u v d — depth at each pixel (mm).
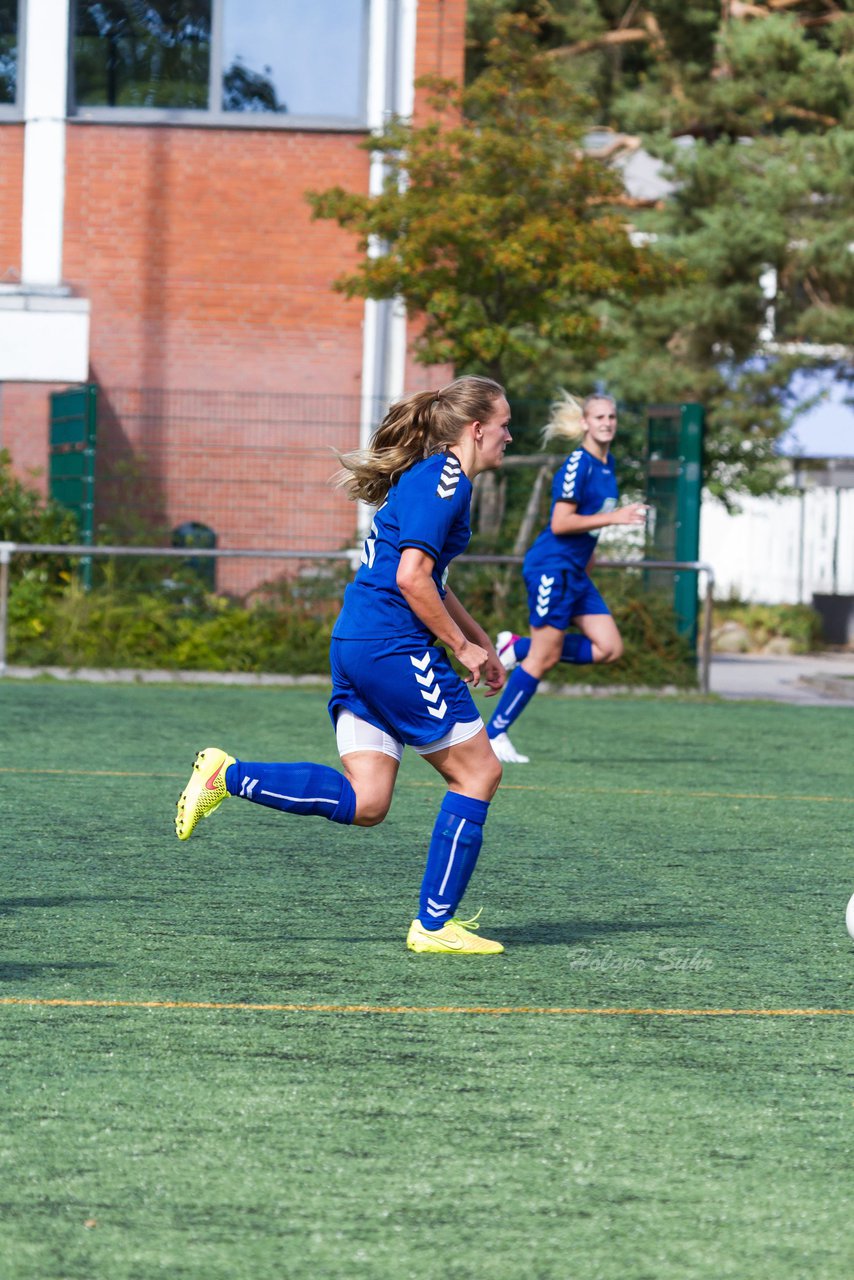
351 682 18141
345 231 68875
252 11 70312
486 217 61031
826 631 97000
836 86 99812
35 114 69875
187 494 66312
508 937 19641
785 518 110875
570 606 35969
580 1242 10539
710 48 107875
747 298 96375
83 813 27969
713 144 106312
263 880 22672
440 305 61969
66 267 70375
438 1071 14078
